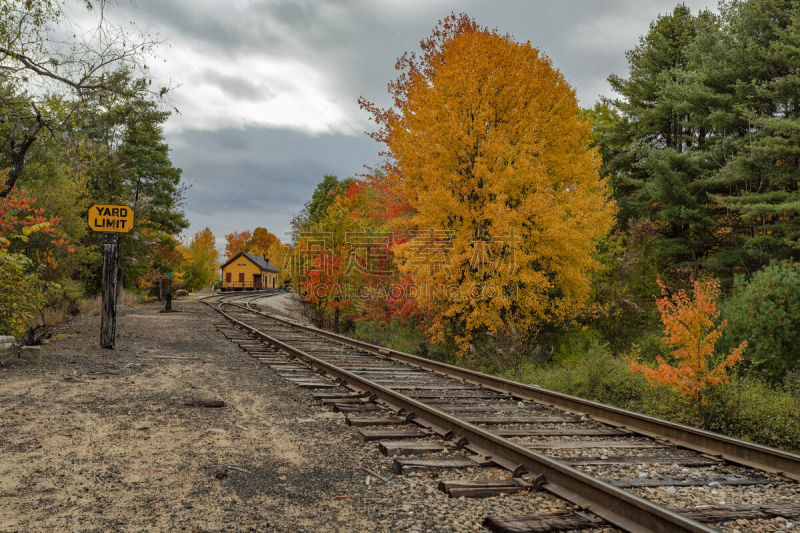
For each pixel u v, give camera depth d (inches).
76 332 591.2
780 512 160.7
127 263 1136.8
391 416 269.7
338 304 1051.3
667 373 375.2
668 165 903.7
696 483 189.8
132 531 134.3
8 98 505.4
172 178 1374.3
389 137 790.5
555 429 267.7
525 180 657.0
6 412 244.2
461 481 172.4
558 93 716.0
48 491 157.9
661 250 913.5
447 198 653.9
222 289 3503.9
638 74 1168.2
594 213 691.4
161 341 565.9
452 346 761.0
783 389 487.5
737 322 582.2
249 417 262.2
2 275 410.0
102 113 518.0
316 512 151.3
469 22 777.6
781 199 812.6
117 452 197.3
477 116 669.3
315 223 1143.0
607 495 152.7
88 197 969.5
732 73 899.4
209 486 168.4
